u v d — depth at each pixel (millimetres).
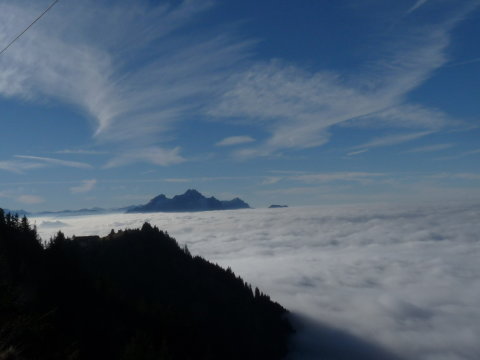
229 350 131500
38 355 31141
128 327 86500
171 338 96125
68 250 118312
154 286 154000
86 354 68125
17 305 36469
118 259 162875
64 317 76875
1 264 83312
